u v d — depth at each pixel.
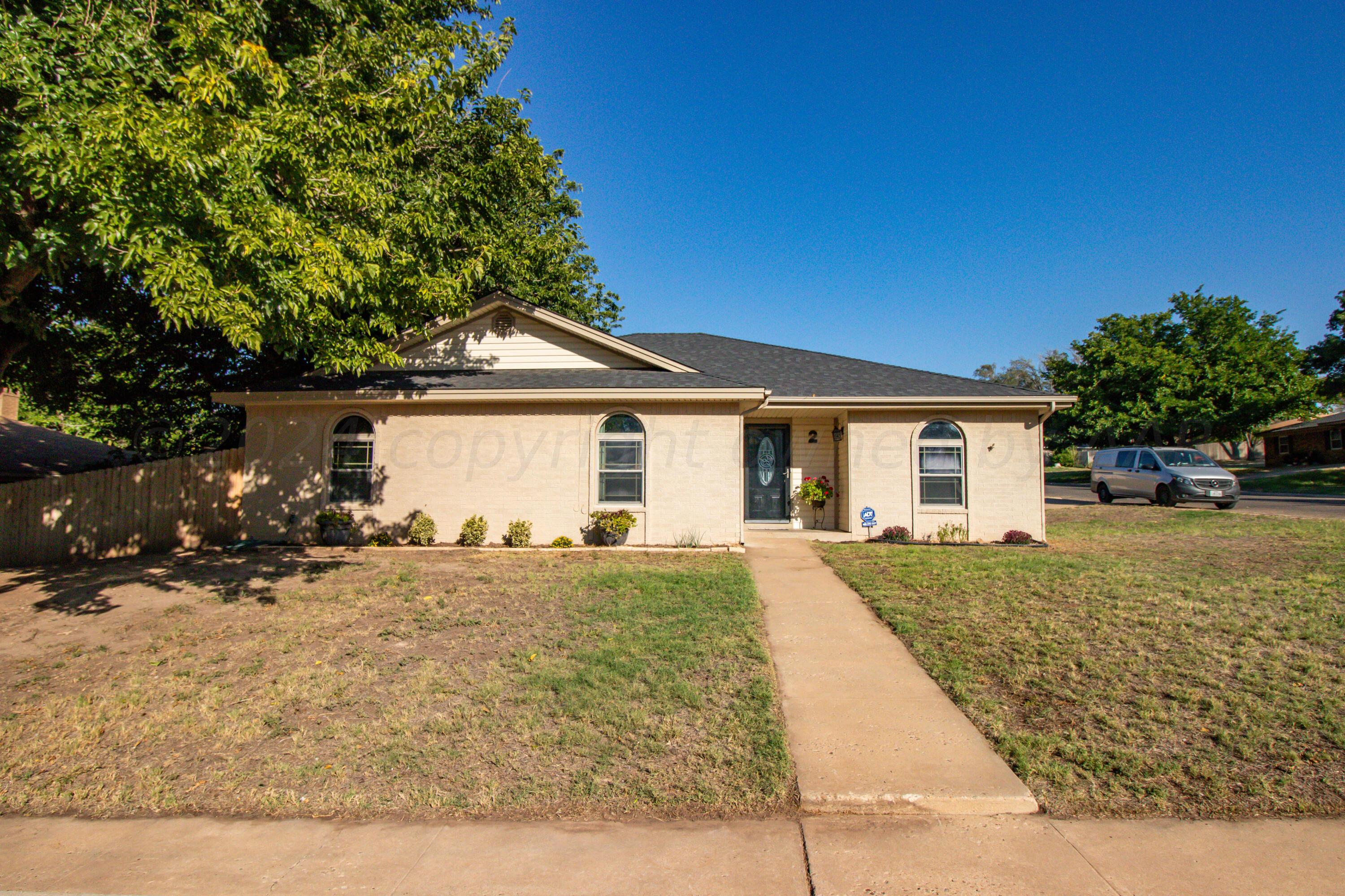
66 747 4.68
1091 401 38.66
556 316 13.95
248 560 11.16
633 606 7.92
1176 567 10.04
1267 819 3.67
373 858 3.44
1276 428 45.09
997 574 9.57
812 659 6.27
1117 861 3.32
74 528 12.18
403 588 8.93
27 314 9.10
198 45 7.08
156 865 3.42
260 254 6.66
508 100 13.58
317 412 13.03
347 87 8.31
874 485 13.88
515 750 4.52
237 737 4.77
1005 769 4.20
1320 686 5.29
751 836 3.61
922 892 3.10
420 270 9.88
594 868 3.33
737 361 16.30
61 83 6.72
